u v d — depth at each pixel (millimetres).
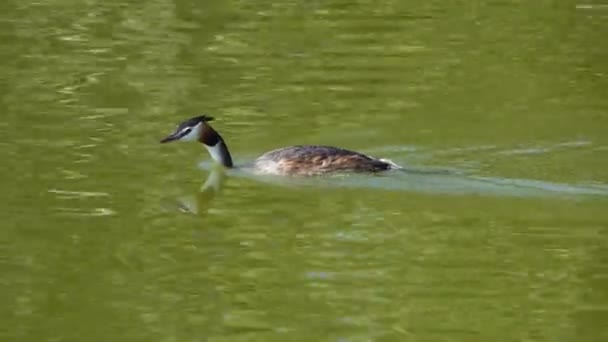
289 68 22375
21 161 17719
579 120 19719
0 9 25953
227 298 13617
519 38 24203
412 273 14227
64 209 15992
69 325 13008
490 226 15531
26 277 14062
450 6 26359
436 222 15648
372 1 26625
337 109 20312
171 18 25359
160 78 21750
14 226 15430
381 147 18562
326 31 24484
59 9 26016
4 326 12961
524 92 21141
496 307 13461
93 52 23203
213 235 15273
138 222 15695
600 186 16812
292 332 12891
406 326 12969
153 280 14062
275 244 15070
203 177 17312
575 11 25922
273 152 17844
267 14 25672
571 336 12852
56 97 20703
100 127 19266
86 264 14430
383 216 15914
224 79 21766
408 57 23047
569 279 14102
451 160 17969
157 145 18594
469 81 21781
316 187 16953
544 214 15820
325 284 14000
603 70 22297
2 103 20344
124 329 12914
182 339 12734
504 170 17500
